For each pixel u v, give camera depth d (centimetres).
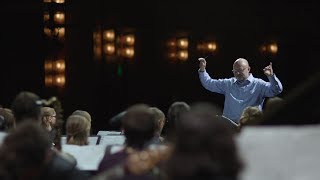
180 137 321
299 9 2302
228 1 2330
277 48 2314
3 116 839
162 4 2339
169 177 319
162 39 2350
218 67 2333
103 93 2291
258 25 2323
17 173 405
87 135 738
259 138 354
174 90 2353
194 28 2347
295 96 380
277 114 381
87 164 676
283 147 349
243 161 330
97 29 2258
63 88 2216
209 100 2356
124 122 480
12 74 2184
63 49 2184
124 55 2297
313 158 344
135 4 2314
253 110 768
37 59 2177
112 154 500
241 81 1189
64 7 2167
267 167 346
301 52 2306
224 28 2336
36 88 2186
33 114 585
